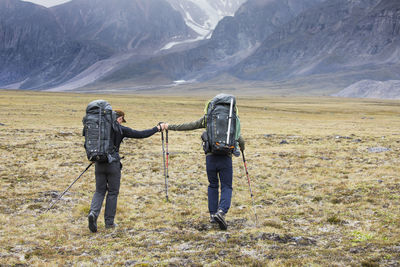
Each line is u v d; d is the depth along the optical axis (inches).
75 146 948.6
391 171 567.5
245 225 329.7
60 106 3063.5
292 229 311.4
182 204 423.5
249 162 735.7
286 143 1125.1
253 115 3191.4
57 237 306.5
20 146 893.8
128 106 3759.8
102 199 328.5
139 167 675.4
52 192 461.7
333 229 307.0
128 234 313.6
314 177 562.9
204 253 256.5
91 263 245.1
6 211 381.1
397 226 297.1
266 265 228.5
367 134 1489.9
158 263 238.5
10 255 263.7
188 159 778.2
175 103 4968.0
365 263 220.8
